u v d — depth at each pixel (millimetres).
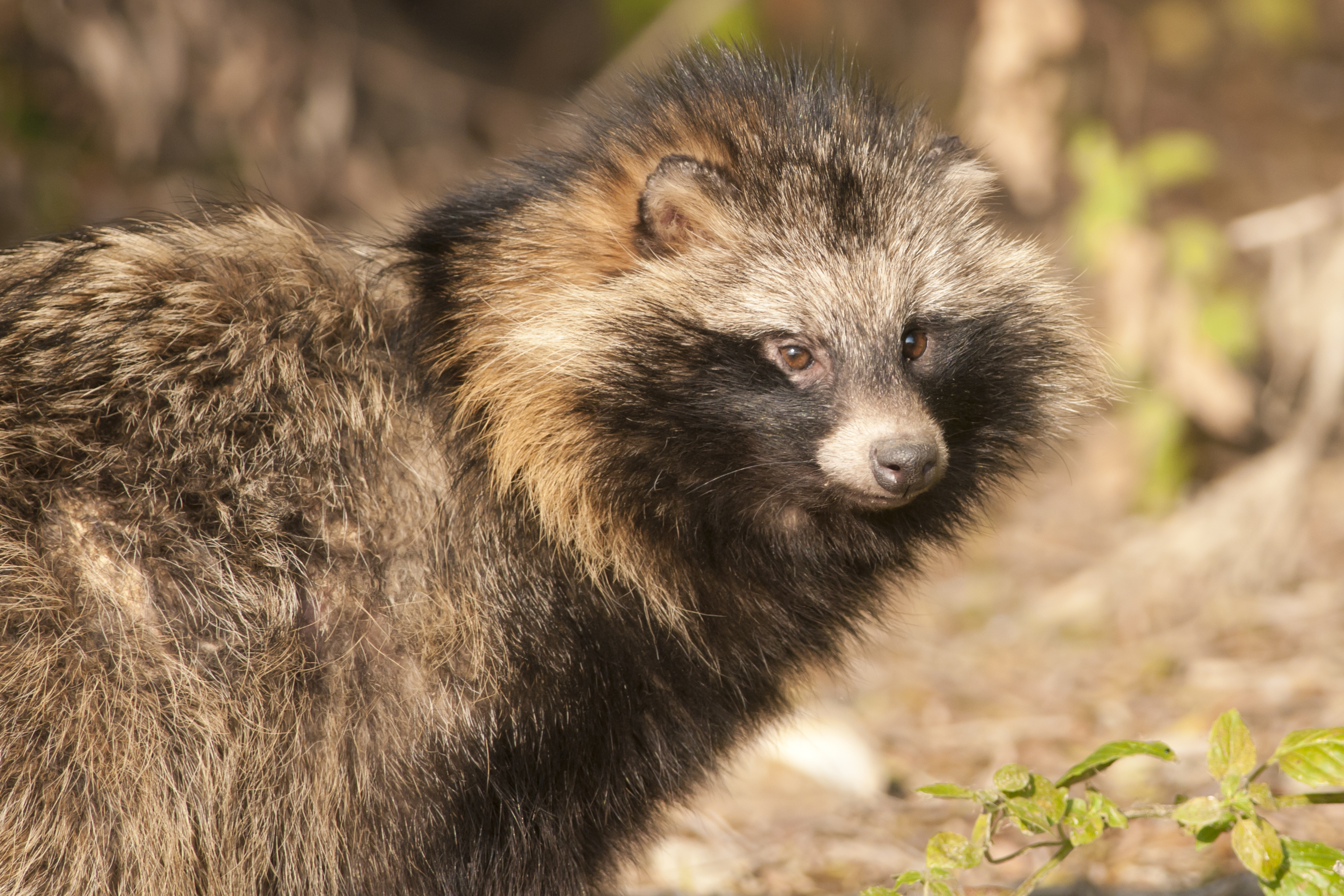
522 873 8047
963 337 8914
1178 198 23328
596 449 8344
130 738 7371
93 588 7418
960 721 13492
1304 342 16969
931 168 9102
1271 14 26250
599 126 9203
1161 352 17594
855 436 8242
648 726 8383
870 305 8492
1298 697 12898
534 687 7980
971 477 9336
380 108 22031
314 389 8008
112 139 19891
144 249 8344
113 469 7559
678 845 11273
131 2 19609
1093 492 18953
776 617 8859
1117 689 13758
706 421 8422
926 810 11539
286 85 20062
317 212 20328
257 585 7617
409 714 7867
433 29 24750
